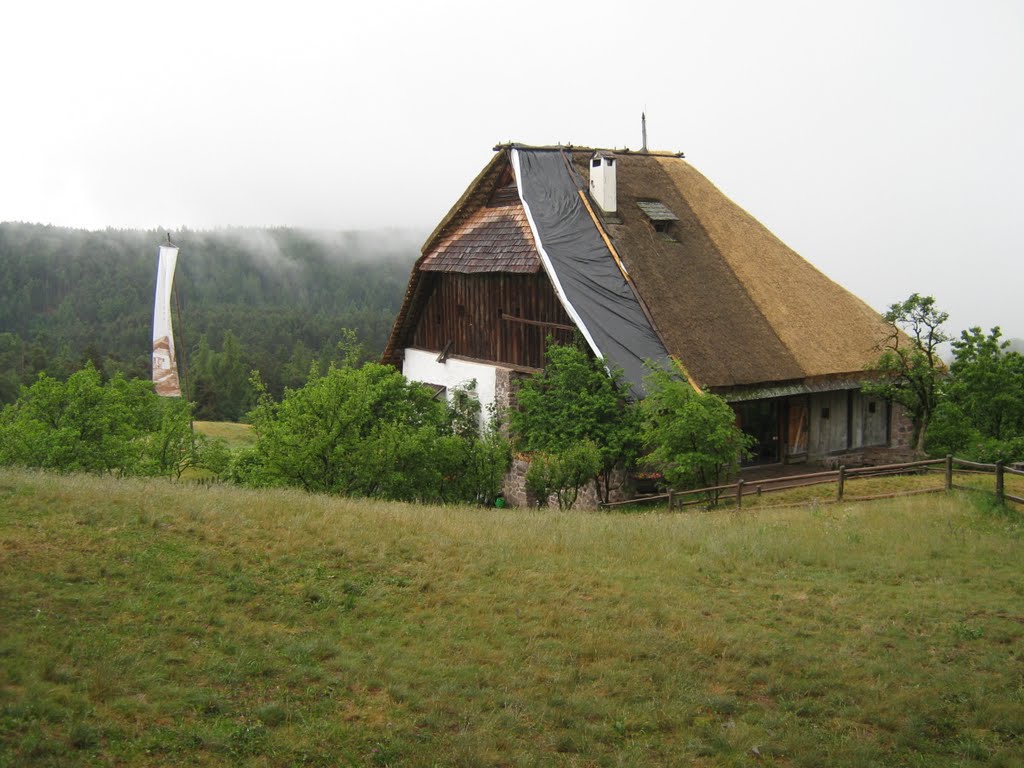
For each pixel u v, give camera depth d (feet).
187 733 24.20
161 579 34.30
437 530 46.83
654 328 83.30
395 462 66.64
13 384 280.31
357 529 44.47
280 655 29.63
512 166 101.71
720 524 54.19
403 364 121.90
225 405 318.04
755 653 33.37
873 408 93.66
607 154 96.27
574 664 31.81
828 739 27.58
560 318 90.48
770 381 82.12
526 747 26.03
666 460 68.49
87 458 68.49
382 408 70.85
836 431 91.15
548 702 28.81
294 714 26.04
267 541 40.63
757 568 45.34
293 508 47.60
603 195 95.30
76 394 70.23
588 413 75.87
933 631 36.47
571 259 89.97
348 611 34.50
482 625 34.35
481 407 102.22
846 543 49.34
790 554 47.39
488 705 28.19
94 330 469.98
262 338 453.17
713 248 96.78
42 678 25.36
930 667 32.96
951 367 74.38
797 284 96.94
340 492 65.46
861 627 36.88
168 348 131.95
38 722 23.18
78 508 40.91
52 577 32.53
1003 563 46.03
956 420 75.77
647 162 106.83
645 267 89.92
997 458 69.46
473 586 38.86
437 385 112.27
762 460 87.61
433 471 69.21
